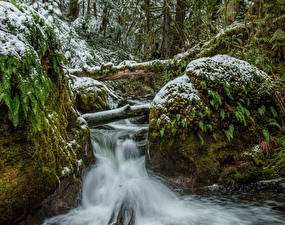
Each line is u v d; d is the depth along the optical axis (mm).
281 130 3578
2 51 2035
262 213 3016
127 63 7773
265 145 3461
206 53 6406
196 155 3486
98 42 15672
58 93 3350
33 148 2322
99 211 3301
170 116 3691
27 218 2400
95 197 3598
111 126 6891
